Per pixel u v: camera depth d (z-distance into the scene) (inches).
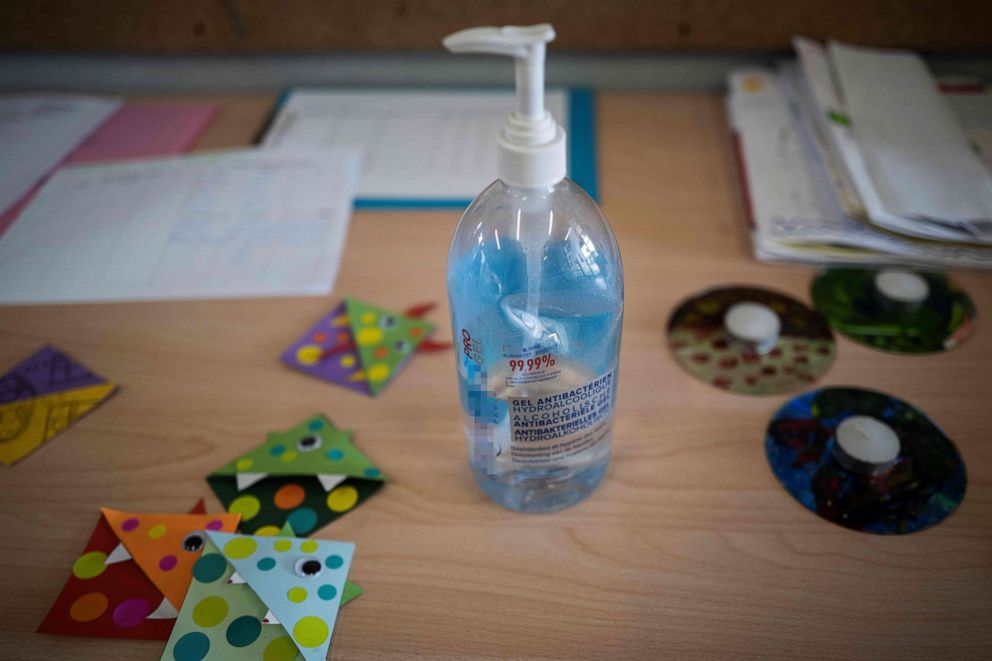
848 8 32.6
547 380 17.0
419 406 22.1
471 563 18.2
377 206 29.3
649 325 24.0
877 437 19.6
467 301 17.1
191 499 19.8
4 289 26.3
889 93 30.3
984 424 20.5
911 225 24.8
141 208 29.5
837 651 16.2
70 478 20.5
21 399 22.7
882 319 23.7
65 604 17.6
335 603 17.3
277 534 18.9
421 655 16.5
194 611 17.2
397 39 35.1
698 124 33.6
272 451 20.8
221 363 23.7
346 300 25.1
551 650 16.5
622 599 17.4
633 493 19.6
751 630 16.7
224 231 28.2
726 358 22.8
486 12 33.9
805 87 31.9
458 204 29.2
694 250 26.8
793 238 25.9
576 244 17.8
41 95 37.7
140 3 35.0
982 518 18.5
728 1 32.7
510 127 15.1
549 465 18.5
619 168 31.0
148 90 38.4
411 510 19.4
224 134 34.4
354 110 35.1
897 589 17.2
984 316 23.6
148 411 22.3
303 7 34.5
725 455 20.3
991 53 33.8
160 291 26.1
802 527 18.6
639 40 34.1
